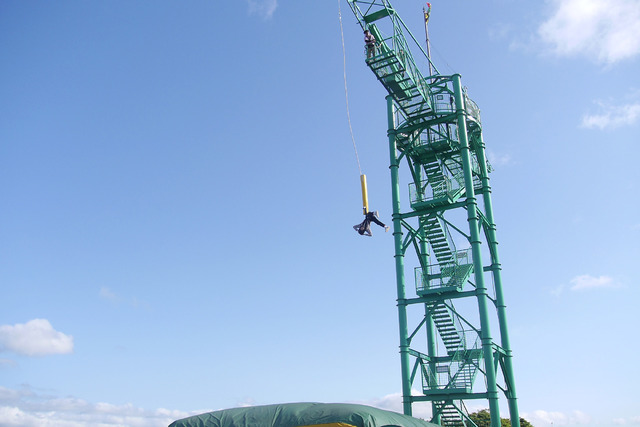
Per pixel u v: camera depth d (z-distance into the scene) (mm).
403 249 40594
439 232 41719
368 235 37688
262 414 26922
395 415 27828
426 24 47188
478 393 35781
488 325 36438
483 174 45750
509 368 40125
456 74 43219
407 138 44812
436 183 42250
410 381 37219
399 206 41375
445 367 39188
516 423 38938
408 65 40812
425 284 39656
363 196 38000
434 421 37938
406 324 38375
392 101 43812
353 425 24656
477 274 37688
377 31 41250
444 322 41469
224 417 27328
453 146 44500
